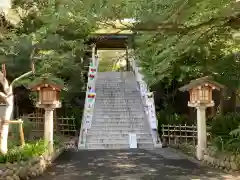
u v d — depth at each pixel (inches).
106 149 523.5
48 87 432.5
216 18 236.1
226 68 378.3
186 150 490.6
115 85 750.5
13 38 482.3
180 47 268.5
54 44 468.4
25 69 509.4
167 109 679.7
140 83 709.9
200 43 275.0
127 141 551.5
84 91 745.6
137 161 425.1
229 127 471.5
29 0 513.3
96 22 241.6
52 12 267.3
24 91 666.8
